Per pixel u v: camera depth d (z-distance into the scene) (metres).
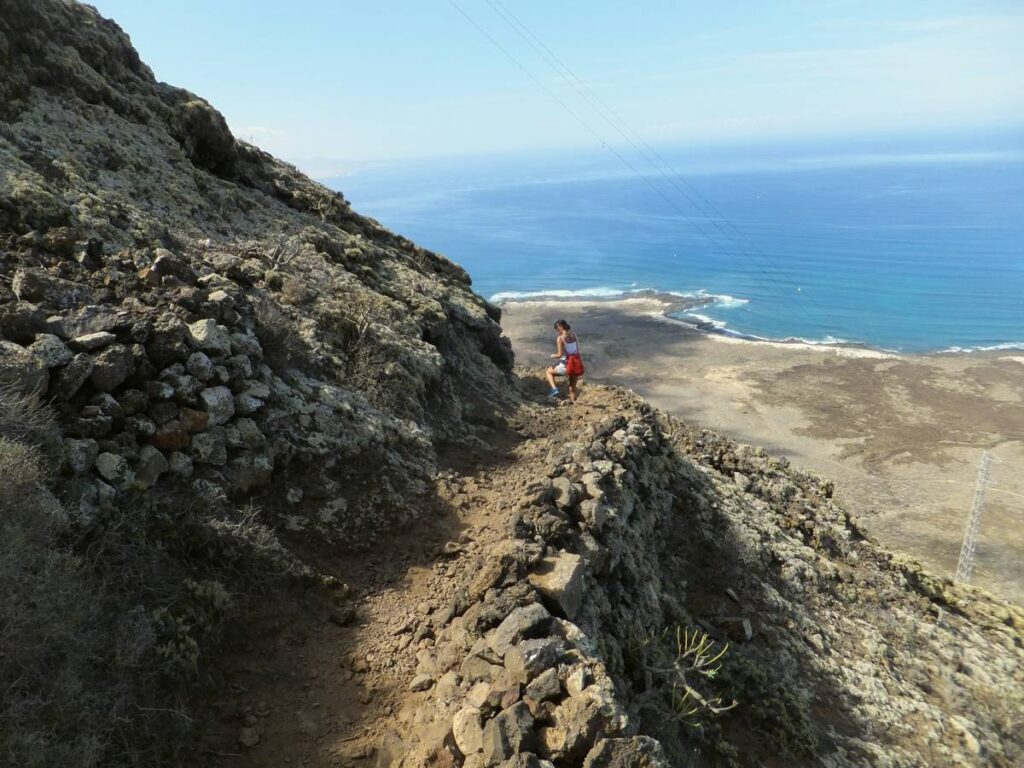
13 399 5.55
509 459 11.78
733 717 8.45
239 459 7.29
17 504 4.79
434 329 14.85
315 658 5.84
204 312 8.37
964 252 190.62
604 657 6.29
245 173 17.20
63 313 6.92
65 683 4.18
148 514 5.89
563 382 20.09
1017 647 16.08
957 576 40.31
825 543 15.79
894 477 54.59
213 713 4.99
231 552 6.27
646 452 12.39
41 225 8.58
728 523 13.02
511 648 5.15
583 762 4.35
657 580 9.48
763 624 10.84
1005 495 50.81
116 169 11.91
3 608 4.20
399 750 4.86
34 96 11.99
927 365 81.75
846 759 8.87
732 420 66.25
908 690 11.40
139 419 6.57
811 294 141.88
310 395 9.13
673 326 104.38
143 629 4.84
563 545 7.33
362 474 8.64
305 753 4.81
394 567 7.48
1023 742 11.62
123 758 4.20
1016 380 75.81
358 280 14.34
